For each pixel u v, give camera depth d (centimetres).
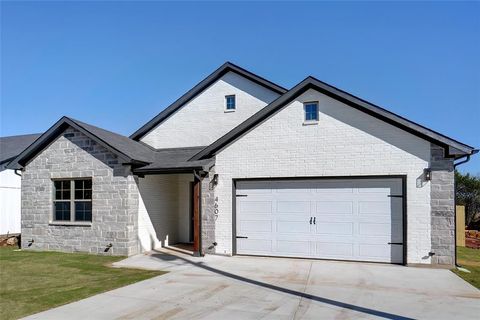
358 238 1064
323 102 1111
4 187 1780
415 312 610
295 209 1134
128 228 1195
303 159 1120
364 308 630
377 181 1055
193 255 1173
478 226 2762
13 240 1535
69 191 1307
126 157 1187
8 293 737
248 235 1177
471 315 595
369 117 1062
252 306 641
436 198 989
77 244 1263
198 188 1189
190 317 584
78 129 1266
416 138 1014
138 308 632
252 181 1184
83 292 739
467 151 950
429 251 985
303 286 782
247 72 1450
